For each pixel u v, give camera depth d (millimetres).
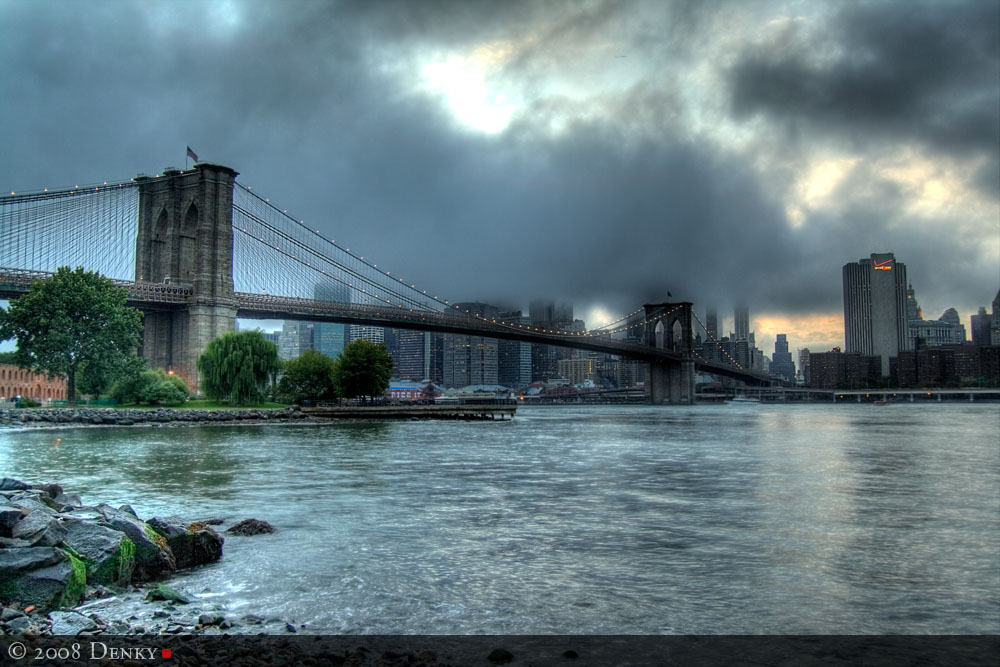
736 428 106062
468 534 22016
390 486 34031
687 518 25328
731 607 14758
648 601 15094
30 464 43750
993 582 16828
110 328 101562
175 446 59281
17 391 160000
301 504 28125
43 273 121438
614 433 89812
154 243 144500
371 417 118812
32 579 13453
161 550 16719
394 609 14336
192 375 132250
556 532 22438
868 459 51188
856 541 21375
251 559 18422
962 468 44562
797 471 42469
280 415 110250
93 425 88188
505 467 43812
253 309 143875
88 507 17984
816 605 14938
